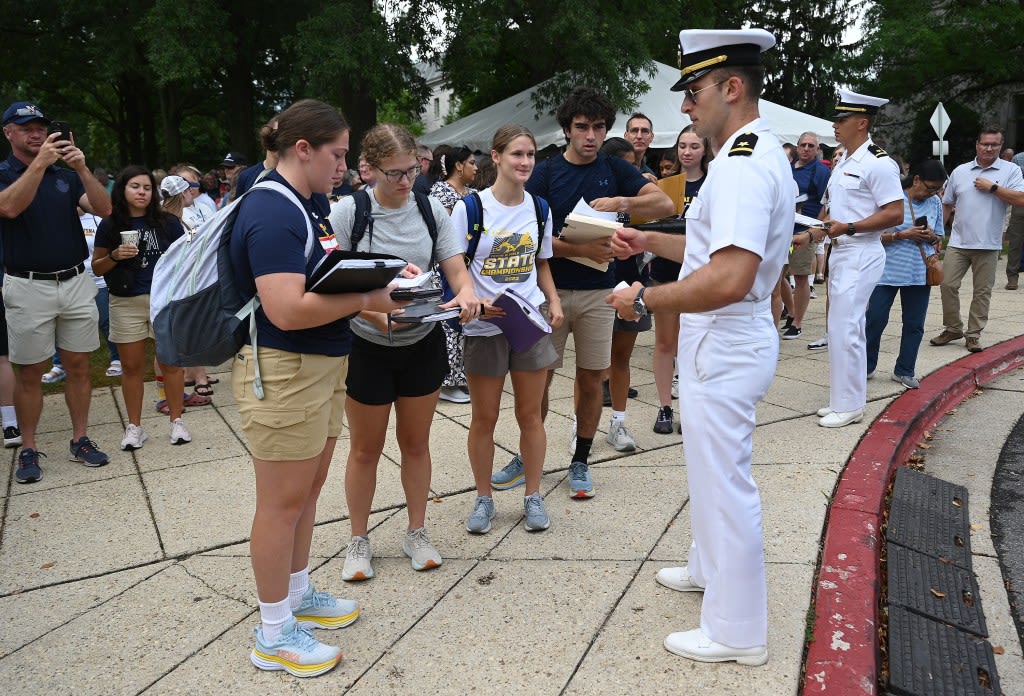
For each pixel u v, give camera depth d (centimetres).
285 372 233
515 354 344
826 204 758
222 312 232
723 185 221
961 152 2352
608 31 1325
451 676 253
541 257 368
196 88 1983
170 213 523
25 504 406
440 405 582
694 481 256
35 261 436
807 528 349
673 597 296
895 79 2183
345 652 268
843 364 488
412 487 323
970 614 301
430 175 691
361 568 313
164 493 418
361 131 1414
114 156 3625
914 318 574
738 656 253
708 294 222
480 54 1282
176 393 498
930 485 421
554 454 461
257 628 263
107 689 252
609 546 341
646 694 241
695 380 251
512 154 338
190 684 253
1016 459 476
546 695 242
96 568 335
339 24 1216
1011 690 258
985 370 657
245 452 484
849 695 237
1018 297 1030
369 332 292
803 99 2898
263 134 249
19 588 319
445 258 312
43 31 1802
